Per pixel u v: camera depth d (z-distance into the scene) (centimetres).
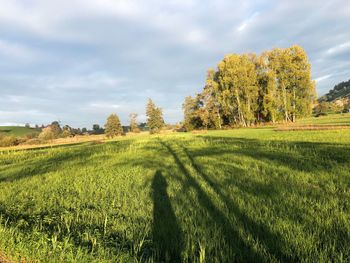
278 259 437
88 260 463
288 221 577
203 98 8662
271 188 872
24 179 1348
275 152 1823
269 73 7425
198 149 2369
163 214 671
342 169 1120
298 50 7206
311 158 1459
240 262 436
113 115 11606
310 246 461
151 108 11344
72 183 1177
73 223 651
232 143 2747
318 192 805
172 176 1184
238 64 7981
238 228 550
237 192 838
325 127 4334
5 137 9231
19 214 757
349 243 468
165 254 472
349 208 643
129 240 535
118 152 2533
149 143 3547
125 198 847
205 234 531
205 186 945
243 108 7950
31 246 528
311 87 7212
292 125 6072
